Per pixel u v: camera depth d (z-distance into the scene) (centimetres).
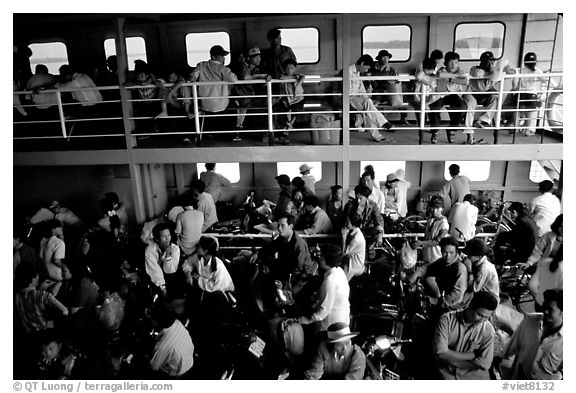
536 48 1017
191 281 795
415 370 634
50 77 942
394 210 1002
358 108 909
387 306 762
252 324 743
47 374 574
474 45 1031
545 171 1091
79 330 650
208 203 946
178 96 935
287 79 855
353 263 790
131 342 662
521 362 527
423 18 1018
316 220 874
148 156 904
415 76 838
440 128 859
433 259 786
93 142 966
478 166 1116
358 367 529
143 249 894
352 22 1028
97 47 1090
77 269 757
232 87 984
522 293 799
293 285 741
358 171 1140
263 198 1166
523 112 990
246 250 942
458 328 518
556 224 710
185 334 600
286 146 880
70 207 1112
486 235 913
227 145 902
